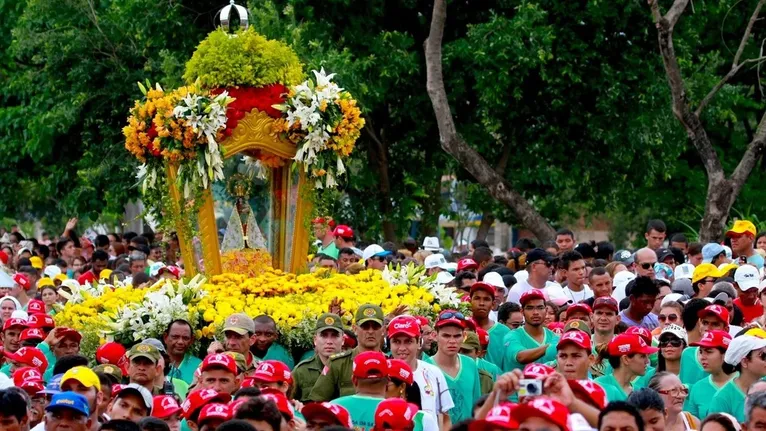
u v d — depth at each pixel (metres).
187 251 15.73
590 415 8.71
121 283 17.05
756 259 17.88
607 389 11.65
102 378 11.13
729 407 11.87
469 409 12.41
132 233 27.36
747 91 29.94
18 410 9.80
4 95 29.84
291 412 9.80
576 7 24.17
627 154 24.94
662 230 19.78
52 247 29.73
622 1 23.91
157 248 23.38
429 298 15.27
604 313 13.40
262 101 15.56
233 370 11.28
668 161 26.30
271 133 15.62
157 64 25.58
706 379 12.23
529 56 23.53
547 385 8.75
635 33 24.52
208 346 14.10
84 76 26.69
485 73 23.62
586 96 25.02
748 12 28.55
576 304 14.55
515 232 47.28
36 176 30.61
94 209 27.98
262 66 15.58
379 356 10.92
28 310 15.78
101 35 26.72
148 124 15.40
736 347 11.77
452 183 36.34
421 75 24.80
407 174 26.09
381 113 25.45
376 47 23.80
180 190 15.41
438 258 18.98
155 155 15.49
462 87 24.09
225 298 14.77
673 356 12.85
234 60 15.46
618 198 26.86
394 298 15.07
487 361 13.68
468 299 15.83
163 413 10.59
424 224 27.38
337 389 12.39
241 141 15.48
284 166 16.00
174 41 25.09
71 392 9.93
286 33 22.36
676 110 20.61
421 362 12.04
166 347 14.08
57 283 20.03
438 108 21.48
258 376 11.16
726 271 16.33
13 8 30.14
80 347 14.24
